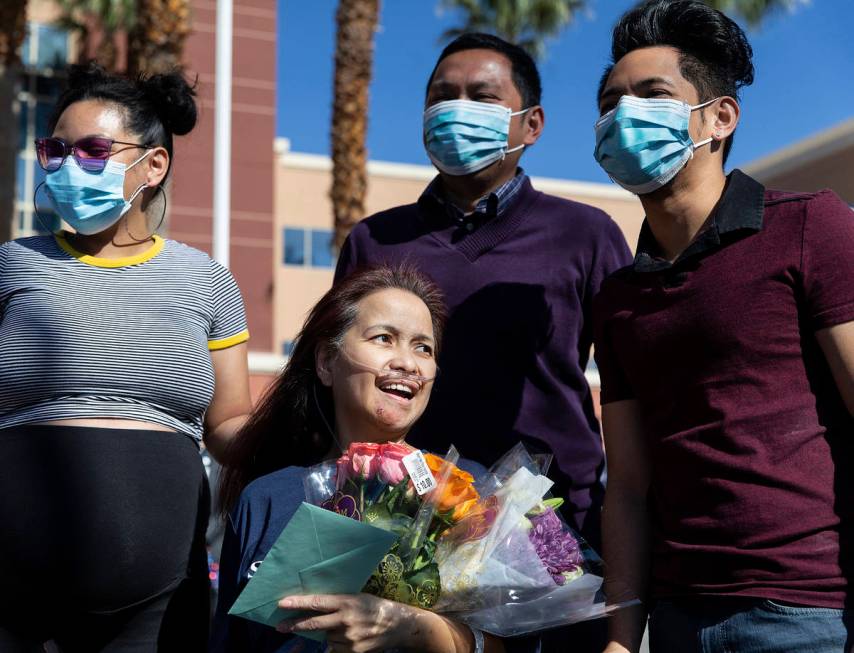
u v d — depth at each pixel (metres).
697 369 2.73
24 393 2.98
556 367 3.59
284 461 3.09
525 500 2.62
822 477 2.57
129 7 22.22
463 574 2.54
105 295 3.12
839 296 2.59
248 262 25.95
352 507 2.55
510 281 3.59
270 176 26.42
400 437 2.93
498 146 3.71
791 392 2.62
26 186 24.55
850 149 23.22
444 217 3.76
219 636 2.74
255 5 26.77
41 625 2.89
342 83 16.39
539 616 2.58
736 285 2.69
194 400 3.14
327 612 2.46
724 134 2.96
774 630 2.50
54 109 3.38
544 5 20.95
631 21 3.07
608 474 3.08
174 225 25.08
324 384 3.02
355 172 16.36
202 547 3.11
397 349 2.90
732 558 2.58
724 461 2.62
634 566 2.91
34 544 2.83
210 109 25.56
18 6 20.05
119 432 2.97
